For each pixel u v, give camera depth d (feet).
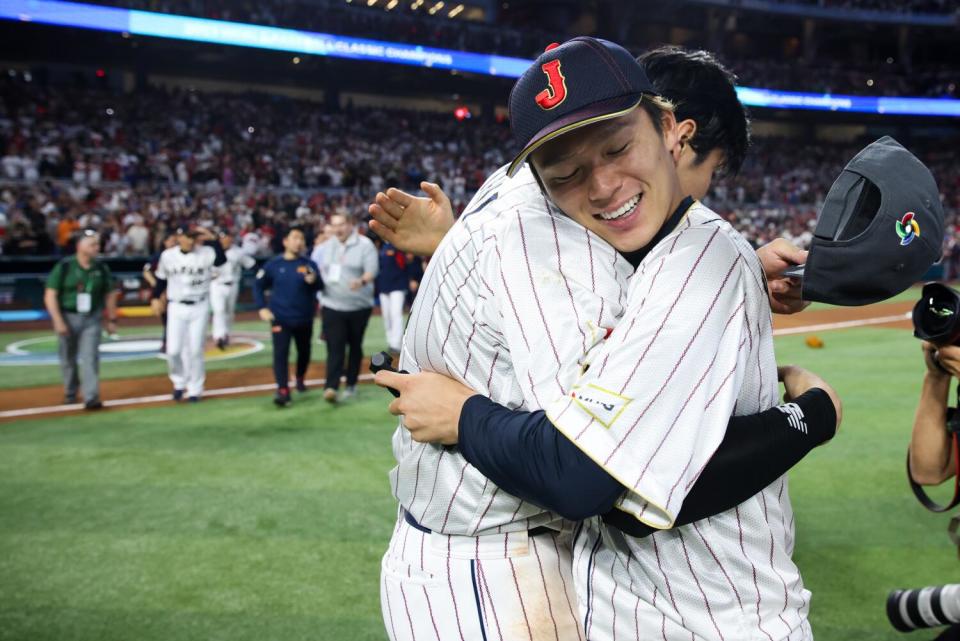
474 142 110.11
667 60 5.04
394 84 110.73
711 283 4.10
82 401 26.13
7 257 49.57
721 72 5.09
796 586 4.65
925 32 133.59
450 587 4.99
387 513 15.34
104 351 36.88
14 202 63.93
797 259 5.40
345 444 20.53
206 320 26.27
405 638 5.25
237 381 29.60
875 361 32.81
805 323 46.47
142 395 27.25
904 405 24.34
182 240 25.67
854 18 124.67
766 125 135.95
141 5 79.51
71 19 75.41
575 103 3.91
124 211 66.28
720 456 4.23
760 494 4.56
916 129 133.08
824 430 4.69
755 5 119.03
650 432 3.92
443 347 4.90
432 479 4.99
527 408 4.57
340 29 91.35
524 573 4.95
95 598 11.69
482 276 4.58
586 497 3.96
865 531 14.11
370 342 39.19
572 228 4.44
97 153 78.23
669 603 4.50
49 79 92.02
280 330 25.08
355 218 78.13
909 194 4.29
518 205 4.77
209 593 11.84
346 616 11.09
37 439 21.30
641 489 3.88
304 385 27.35
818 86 123.13
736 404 4.50
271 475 17.87
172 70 97.86
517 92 4.18
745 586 4.46
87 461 19.10
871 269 4.30
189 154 84.12
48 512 15.49
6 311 47.65
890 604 8.15
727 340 4.20
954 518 6.91
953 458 6.77
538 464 4.03
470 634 4.99
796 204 111.45
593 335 4.23
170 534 14.26
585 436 3.91
